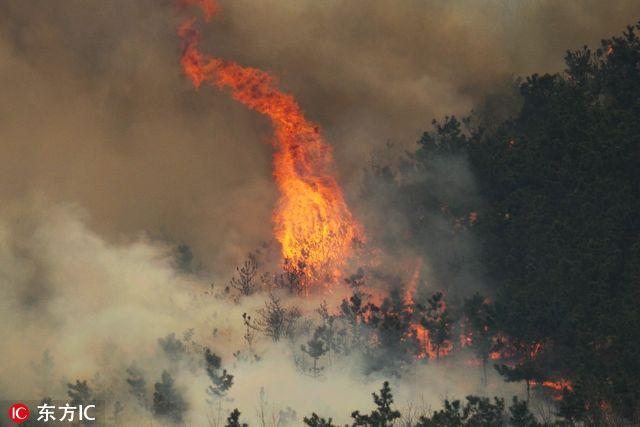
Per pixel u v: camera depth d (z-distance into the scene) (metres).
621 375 102.31
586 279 117.50
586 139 133.38
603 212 124.25
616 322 109.94
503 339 123.19
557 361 116.12
